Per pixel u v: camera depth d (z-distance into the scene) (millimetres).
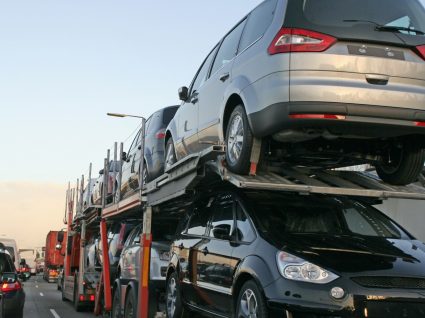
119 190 11648
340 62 5371
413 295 4750
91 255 15000
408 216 12688
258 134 5828
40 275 57438
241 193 6383
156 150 11297
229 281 5809
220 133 6754
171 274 7957
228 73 6781
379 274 4828
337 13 5578
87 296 14555
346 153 6352
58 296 22125
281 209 6117
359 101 5320
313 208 6242
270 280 5012
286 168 6625
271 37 5770
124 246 10914
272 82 5555
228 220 6430
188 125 8383
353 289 4719
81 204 17250
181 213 9203
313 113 5316
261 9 6457
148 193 8812
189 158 6438
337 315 4641
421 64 5574
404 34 5637
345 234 5969
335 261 4969
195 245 7070
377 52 5480
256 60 5973
